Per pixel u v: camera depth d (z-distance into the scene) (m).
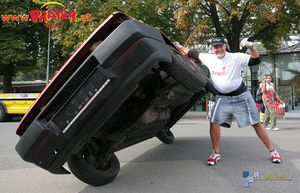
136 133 2.93
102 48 1.95
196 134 6.15
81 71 2.02
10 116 11.88
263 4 11.49
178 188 2.41
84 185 2.62
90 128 2.01
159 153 4.05
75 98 2.01
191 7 10.81
